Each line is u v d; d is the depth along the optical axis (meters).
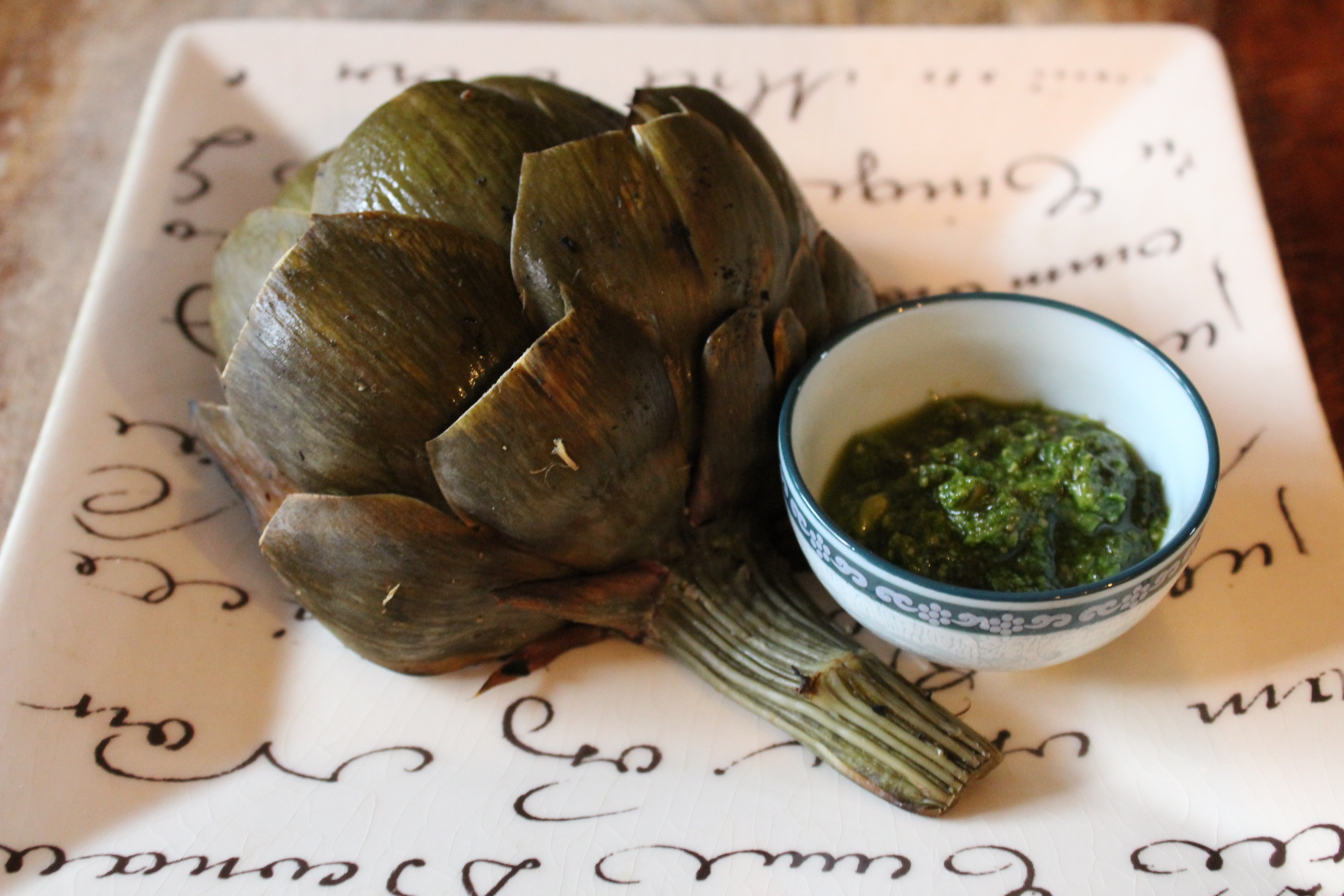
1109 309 0.43
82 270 0.47
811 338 0.37
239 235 0.36
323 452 0.34
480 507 0.34
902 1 0.54
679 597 0.37
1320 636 0.36
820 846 0.34
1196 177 0.44
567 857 0.34
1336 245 0.46
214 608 0.38
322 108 0.47
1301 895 0.33
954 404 0.38
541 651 0.37
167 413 0.41
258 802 0.35
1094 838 0.34
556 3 0.54
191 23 0.52
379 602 0.35
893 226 0.45
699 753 0.36
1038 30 0.47
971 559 0.35
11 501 0.42
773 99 0.47
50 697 0.36
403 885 0.34
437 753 0.36
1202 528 0.34
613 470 0.34
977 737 0.35
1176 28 0.47
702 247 0.35
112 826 0.35
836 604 0.38
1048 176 0.46
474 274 0.34
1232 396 0.40
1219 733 0.35
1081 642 0.34
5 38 0.54
